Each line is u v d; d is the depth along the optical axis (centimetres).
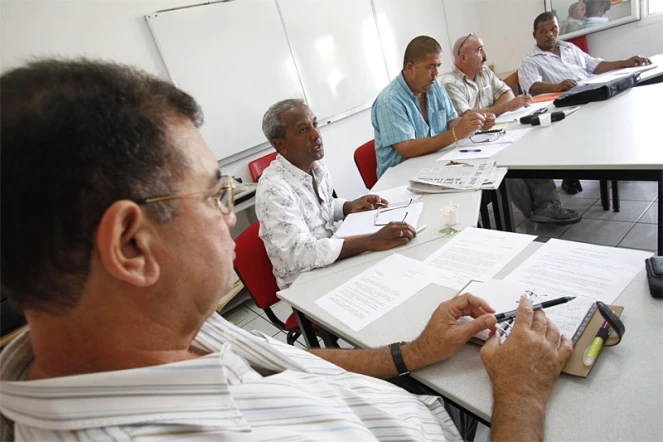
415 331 81
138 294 41
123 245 38
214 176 47
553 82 322
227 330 63
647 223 227
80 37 225
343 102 351
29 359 45
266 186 144
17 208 34
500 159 173
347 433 49
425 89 234
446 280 95
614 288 75
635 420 51
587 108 213
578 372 59
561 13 402
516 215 283
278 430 44
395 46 384
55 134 34
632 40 377
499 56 464
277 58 304
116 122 37
